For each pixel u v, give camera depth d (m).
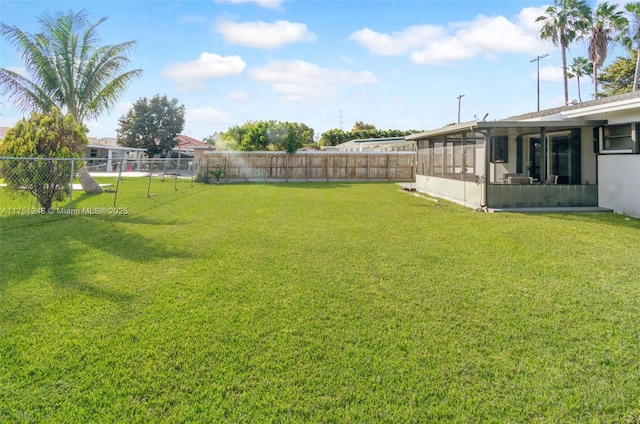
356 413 2.17
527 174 13.26
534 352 2.80
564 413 2.17
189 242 6.18
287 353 2.79
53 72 13.34
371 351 2.82
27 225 7.57
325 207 10.59
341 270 4.74
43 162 9.70
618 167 9.55
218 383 2.44
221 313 3.45
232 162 22.03
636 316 3.40
